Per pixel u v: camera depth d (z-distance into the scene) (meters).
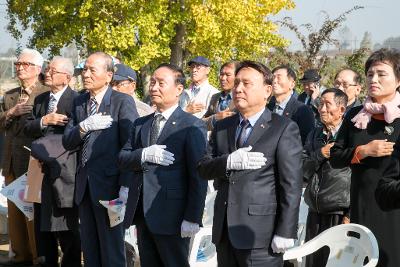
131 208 4.64
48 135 5.80
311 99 8.30
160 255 4.66
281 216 3.85
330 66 14.26
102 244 5.28
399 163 3.80
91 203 5.33
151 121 4.79
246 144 4.00
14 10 14.62
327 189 4.86
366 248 3.82
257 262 3.89
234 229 3.89
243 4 13.82
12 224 6.81
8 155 6.75
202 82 7.79
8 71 20.06
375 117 3.97
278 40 14.52
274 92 6.36
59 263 6.71
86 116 5.41
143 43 13.55
